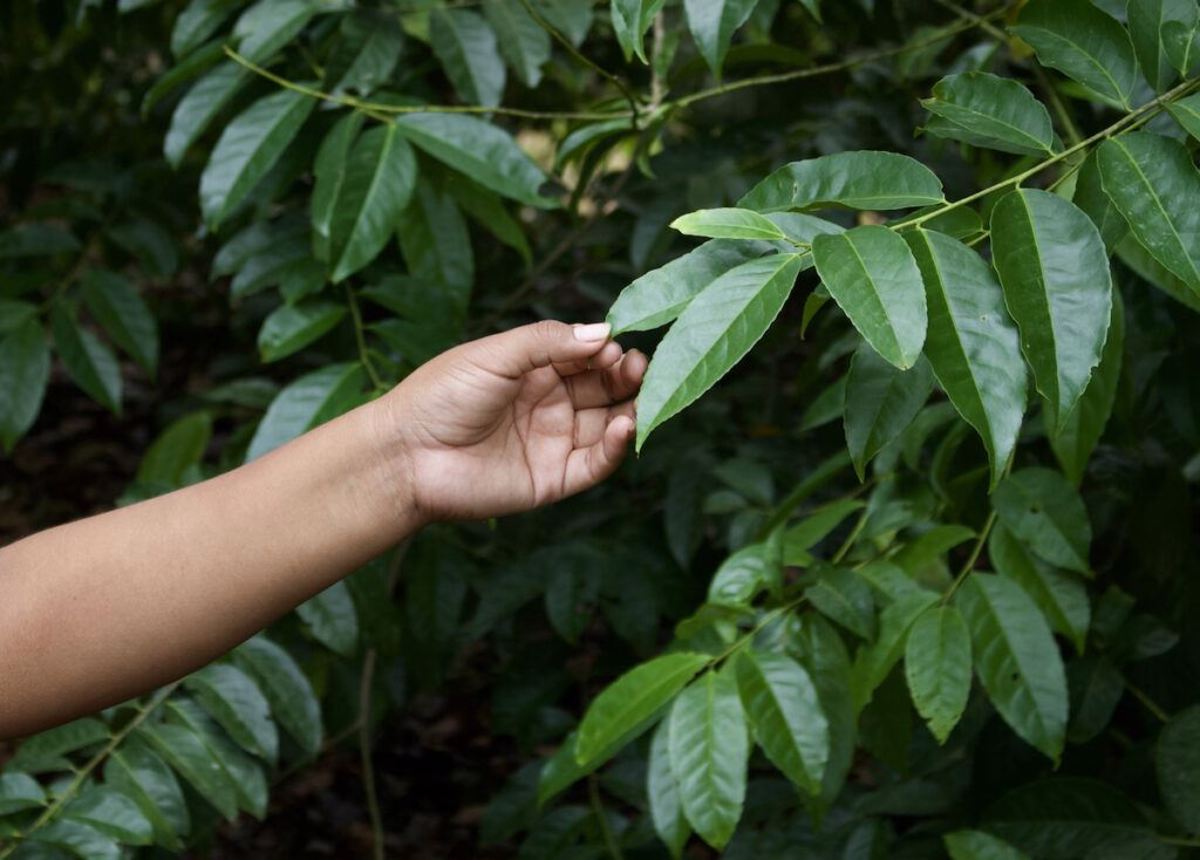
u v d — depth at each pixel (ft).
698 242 4.87
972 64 4.16
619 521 5.31
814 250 2.36
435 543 4.92
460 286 4.10
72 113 6.58
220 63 4.09
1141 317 3.75
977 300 2.36
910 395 2.63
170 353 11.03
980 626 3.19
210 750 3.63
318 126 4.09
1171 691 3.91
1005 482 3.39
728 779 2.96
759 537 3.85
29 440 10.78
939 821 3.89
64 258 5.94
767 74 5.04
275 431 3.79
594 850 4.30
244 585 2.78
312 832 7.09
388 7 4.21
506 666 5.52
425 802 7.30
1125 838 3.41
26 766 3.54
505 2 4.16
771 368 5.85
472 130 3.78
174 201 5.42
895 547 3.52
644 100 3.92
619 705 3.05
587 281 5.26
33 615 2.69
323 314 4.04
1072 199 2.63
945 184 4.53
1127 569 4.09
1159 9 2.57
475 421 2.86
